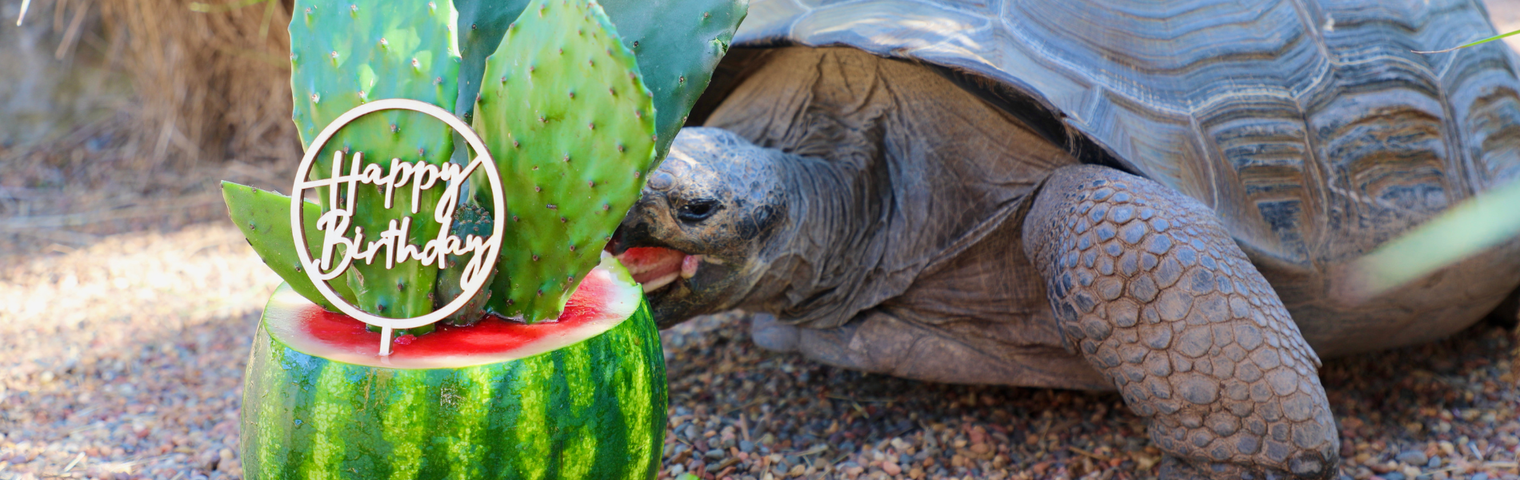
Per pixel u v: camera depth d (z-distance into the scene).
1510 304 2.53
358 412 1.21
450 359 1.23
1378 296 2.01
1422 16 2.13
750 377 2.47
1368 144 1.95
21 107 5.08
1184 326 1.61
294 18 1.31
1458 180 2.05
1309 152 1.90
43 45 5.31
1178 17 1.91
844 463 2.02
